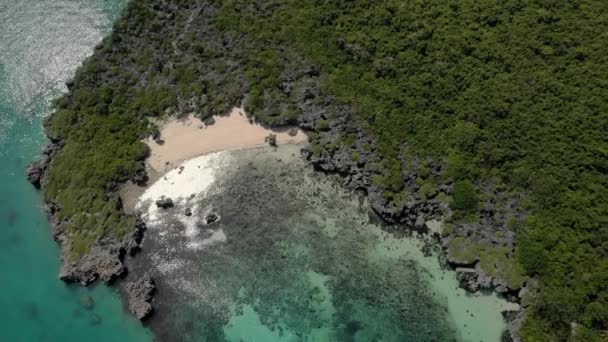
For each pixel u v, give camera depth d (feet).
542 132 171.94
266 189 179.22
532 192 164.55
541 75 181.78
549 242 156.25
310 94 191.42
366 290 161.07
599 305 146.10
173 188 183.11
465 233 163.02
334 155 179.52
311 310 159.94
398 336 153.99
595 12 192.85
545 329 146.51
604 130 170.19
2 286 174.81
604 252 153.07
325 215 173.27
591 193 161.68
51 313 168.66
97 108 197.88
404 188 172.35
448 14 199.93
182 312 163.53
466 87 184.44
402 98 185.06
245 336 158.10
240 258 169.58
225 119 192.85
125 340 161.68
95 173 185.26
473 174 169.68
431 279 160.45
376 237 168.25
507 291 154.61
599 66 181.47
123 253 172.96
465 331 152.25
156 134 192.03
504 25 194.08
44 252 180.04
